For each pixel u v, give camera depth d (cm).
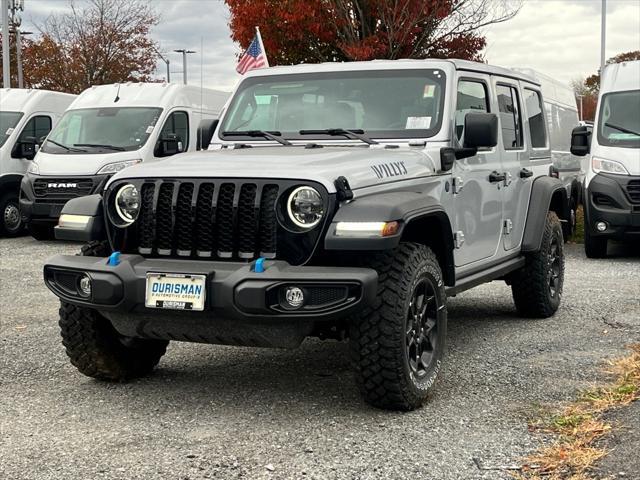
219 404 524
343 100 618
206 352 659
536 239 740
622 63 1338
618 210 1205
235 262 486
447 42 1762
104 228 531
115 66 3136
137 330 509
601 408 492
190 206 496
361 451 438
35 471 416
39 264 1207
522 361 621
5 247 1427
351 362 489
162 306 477
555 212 835
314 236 472
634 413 480
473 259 637
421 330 520
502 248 699
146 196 509
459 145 604
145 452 441
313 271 461
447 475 402
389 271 487
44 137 1656
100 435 468
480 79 665
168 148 1492
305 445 448
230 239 489
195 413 506
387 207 468
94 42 3106
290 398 535
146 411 511
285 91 640
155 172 510
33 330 750
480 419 486
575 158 1680
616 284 985
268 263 471
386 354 480
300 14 1662
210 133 648
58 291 519
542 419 480
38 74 3152
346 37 1738
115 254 500
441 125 586
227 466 419
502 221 695
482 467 411
